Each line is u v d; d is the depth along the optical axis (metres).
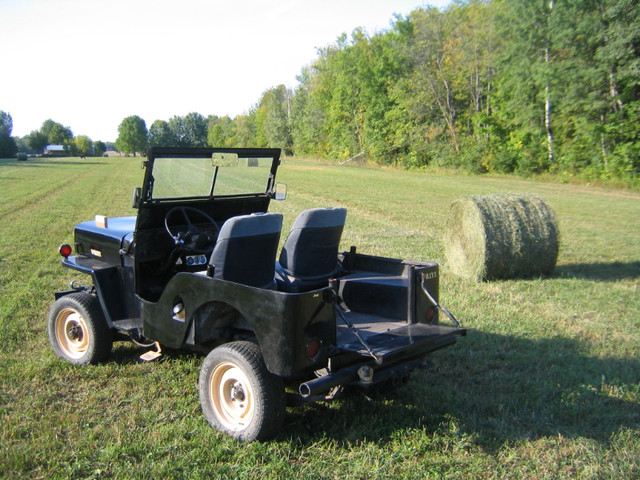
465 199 8.54
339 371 3.41
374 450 3.37
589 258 10.23
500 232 8.13
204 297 3.62
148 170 4.09
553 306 6.79
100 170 43.84
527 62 30.30
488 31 38.31
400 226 13.68
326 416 3.86
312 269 4.25
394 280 4.25
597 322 6.13
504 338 5.53
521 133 32.81
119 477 3.07
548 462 3.27
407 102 44.28
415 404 4.05
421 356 3.93
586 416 3.86
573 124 29.98
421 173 39.59
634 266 9.45
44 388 4.26
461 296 7.23
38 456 3.26
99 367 4.66
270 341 3.23
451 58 41.62
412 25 44.16
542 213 8.52
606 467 3.21
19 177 34.03
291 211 16.59
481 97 42.03
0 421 3.70
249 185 5.07
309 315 3.24
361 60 48.94
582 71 26.94
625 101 26.66
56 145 135.12
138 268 4.47
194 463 3.21
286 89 81.38
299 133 72.75
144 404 4.00
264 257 3.91
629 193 23.12
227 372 3.62
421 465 3.21
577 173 28.34
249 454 3.32
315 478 3.09
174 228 4.65
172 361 4.84
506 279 8.41
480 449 3.40
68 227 12.89
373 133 49.81
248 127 102.25
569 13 26.88
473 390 4.29
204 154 4.43
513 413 3.91
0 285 7.41
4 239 11.18
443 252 10.22
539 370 4.68
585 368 4.72
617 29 24.98
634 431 3.64
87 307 4.61
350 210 17.11
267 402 3.34
